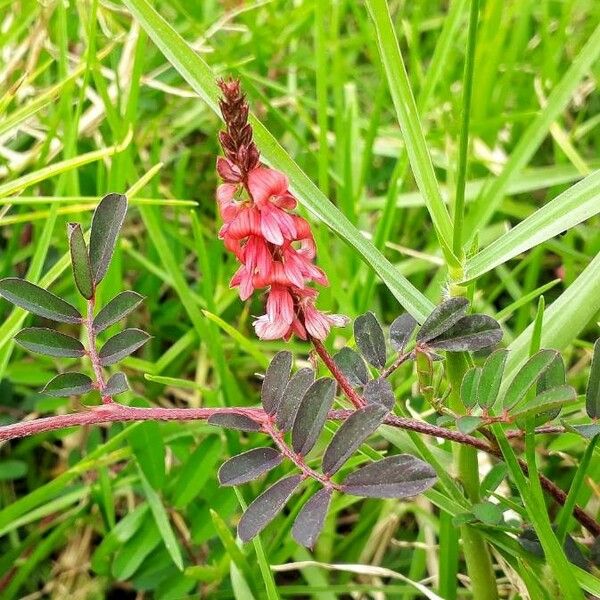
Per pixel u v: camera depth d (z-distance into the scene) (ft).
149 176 0.71
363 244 0.54
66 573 0.71
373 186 1.00
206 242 0.95
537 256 0.81
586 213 0.50
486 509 0.48
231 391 0.74
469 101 0.49
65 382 0.46
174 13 1.11
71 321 0.47
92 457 0.65
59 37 0.83
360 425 0.39
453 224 0.53
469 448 0.52
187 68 0.56
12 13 0.97
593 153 1.03
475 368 0.45
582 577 0.47
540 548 0.49
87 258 0.46
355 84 1.12
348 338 0.76
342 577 0.70
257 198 0.42
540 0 1.10
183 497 0.67
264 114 1.03
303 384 0.43
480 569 0.54
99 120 0.90
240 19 1.09
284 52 1.12
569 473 0.71
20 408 0.79
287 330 0.45
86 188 0.94
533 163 1.03
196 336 0.80
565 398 0.40
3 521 0.63
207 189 1.01
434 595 0.56
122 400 0.75
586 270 0.55
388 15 0.51
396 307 0.90
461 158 0.50
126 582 0.71
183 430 0.71
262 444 0.71
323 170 0.84
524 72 1.06
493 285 0.91
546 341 0.54
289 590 0.63
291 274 0.43
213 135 1.01
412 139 0.53
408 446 0.55
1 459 0.77
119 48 0.99
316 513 0.38
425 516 0.68
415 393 0.76
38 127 0.92
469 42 0.48
